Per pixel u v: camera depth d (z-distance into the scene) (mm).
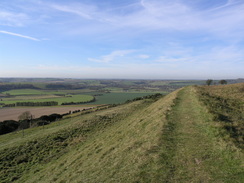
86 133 30516
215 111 16234
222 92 28547
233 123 13133
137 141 13961
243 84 34312
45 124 61906
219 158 9102
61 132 32469
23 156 23469
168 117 17172
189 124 14477
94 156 15656
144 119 21438
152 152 10820
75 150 22562
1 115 86500
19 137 41250
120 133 20781
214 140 10938
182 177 8094
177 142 11523
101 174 10789
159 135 12844
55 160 21172
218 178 7680
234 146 9695
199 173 8180
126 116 38156
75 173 13242
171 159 9664
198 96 24281
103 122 35906
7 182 17516
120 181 9047
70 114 83000
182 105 21906
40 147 26250
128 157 11688
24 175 18719
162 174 8531
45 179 15570
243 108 18078
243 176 7590
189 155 9758
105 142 19781
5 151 25703
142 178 8578
